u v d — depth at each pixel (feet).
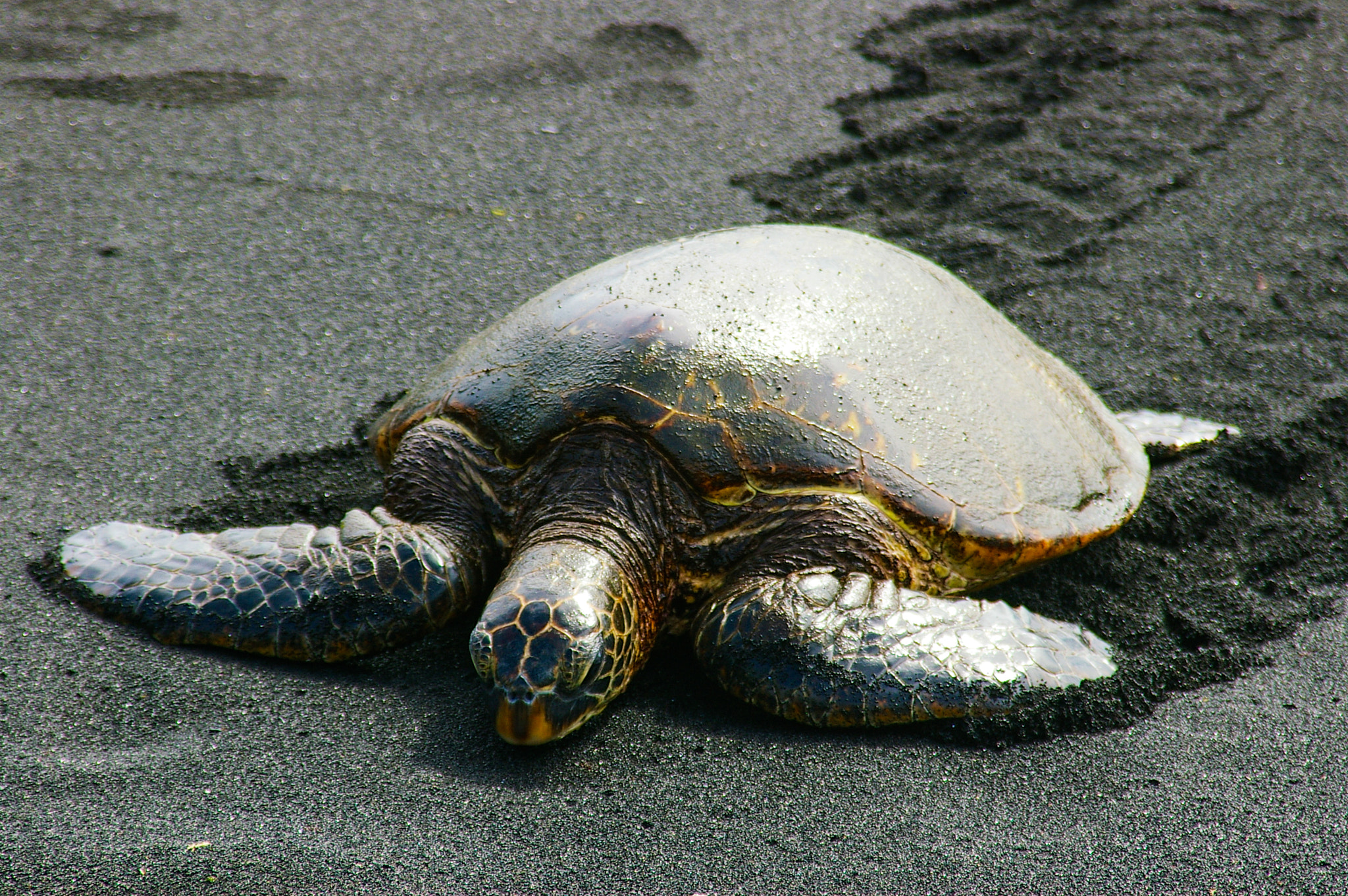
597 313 48.06
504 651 38.19
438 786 37.14
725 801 37.04
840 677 39.96
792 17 116.88
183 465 55.77
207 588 43.24
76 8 111.34
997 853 35.14
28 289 70.13
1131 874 34.42
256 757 37.86
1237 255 82.64
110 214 79.36
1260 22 115.24
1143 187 90.74
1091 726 40.73
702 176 90.22
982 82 106.52
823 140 96.58
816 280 49.85
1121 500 51.24
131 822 34.58
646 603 43.27
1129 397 66.80
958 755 39.32
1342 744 40.50
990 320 55.77
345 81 101.14
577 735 40.04
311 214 81.46
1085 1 119.34
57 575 45.42
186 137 90.22
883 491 43.88
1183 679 43.96
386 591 42.52
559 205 84.89
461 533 45.73
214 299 70.95
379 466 56.54
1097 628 47.21
